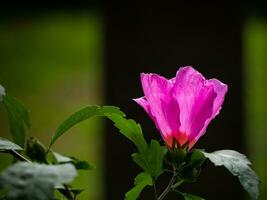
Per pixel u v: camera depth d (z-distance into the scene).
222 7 8.12
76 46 23.41
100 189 12.55
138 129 2.65
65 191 2.57
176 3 8.03
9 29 25.59
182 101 2.73
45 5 27.75
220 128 8.34
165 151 2.73
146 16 8.07
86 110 2.66
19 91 19.27
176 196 7.79
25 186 1.95
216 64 8.15
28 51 22.86
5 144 2.53
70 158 2.73
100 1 8.79
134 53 8.12
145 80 2.72
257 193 2.48
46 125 16.83
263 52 22.23
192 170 2.67
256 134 15.59
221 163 2.55
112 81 8.20
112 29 8.22
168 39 8.04
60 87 19.33
